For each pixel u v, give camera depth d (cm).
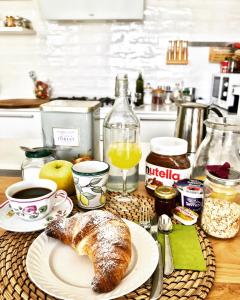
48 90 266
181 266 46
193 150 101
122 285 39
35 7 251
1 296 40
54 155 78
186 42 249
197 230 57
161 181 70
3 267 46
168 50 253
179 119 103
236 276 45
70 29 254
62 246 49
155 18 248
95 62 261
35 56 262
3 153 127
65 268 44
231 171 58
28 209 55
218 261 49
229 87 202
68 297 37
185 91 245
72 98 259
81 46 258
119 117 77
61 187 69
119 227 46
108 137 78
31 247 47
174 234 55
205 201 58
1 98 271
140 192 76
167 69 258
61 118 76
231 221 54
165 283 43
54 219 52
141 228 53
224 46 250
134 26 250
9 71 267
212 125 68
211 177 56
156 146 69
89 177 61
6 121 223
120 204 68
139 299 40
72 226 48
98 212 50
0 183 80
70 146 78
